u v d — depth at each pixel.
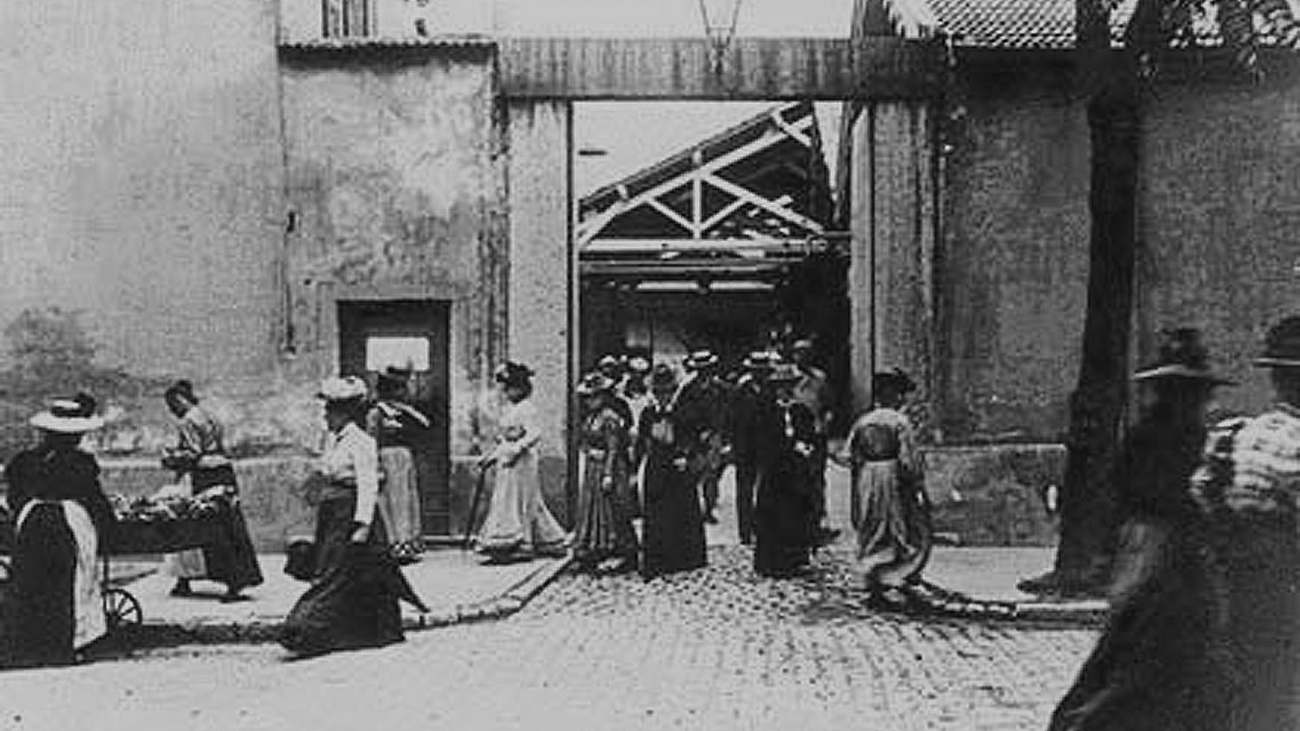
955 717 9.97
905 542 15.06
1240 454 6.29
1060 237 19.59
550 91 19.59
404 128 19.45
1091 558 14.88
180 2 19.33
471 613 14.32
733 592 16.39
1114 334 15.15
